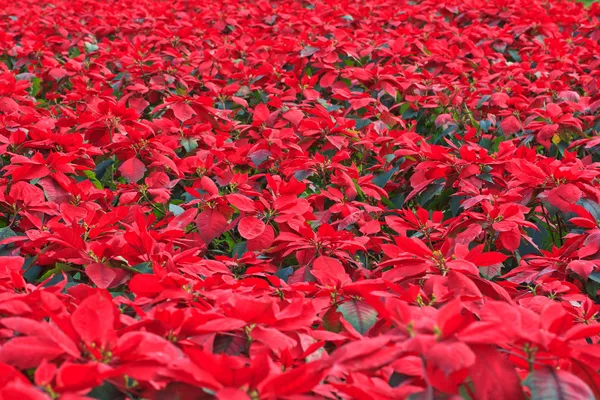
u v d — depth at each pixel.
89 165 3.89
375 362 1.67
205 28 7.73
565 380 1.63
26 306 1.94
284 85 5.88
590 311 2.51
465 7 8.12
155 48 7.01
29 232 2.95
